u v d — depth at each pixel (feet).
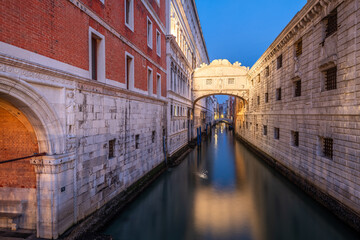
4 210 22.79
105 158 29.73
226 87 105.50
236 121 159.02
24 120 20.57
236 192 43.19
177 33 78.79
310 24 39.86
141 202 37.29
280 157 57.36
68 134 22.57
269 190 44.11
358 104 27.02
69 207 22.76
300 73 44.09
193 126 117.50
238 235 27.76
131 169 38.32
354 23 27.78
